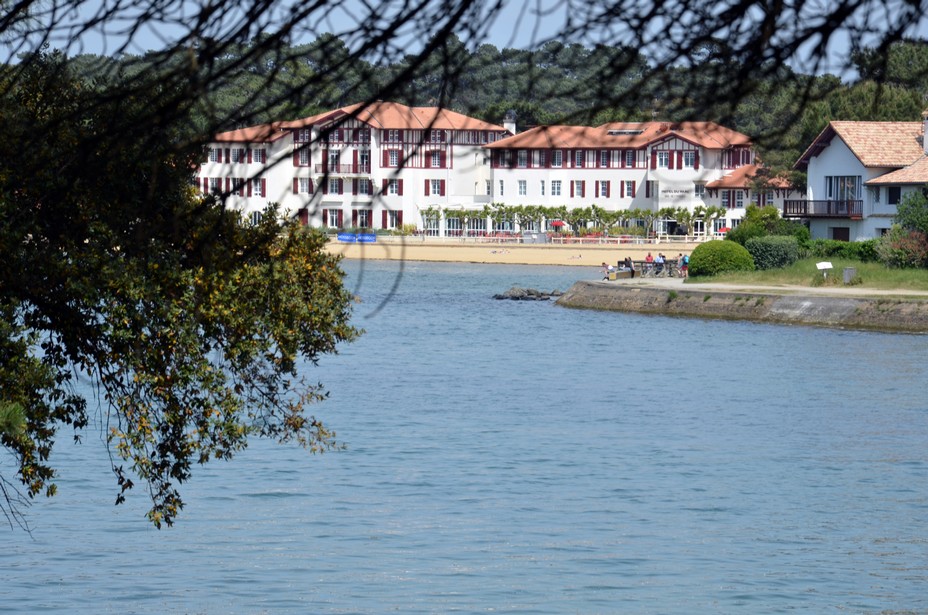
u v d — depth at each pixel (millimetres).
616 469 65375
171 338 34375
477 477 63250
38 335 32469
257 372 39438
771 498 58938
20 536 51312
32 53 9617
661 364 108250
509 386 95750
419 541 51531
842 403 86500
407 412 82250
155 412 35875
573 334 134500
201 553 49531
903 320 131125
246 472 63156
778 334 129625
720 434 75438
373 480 62125
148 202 9352
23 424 25859
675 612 42031
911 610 42531
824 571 47000
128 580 45594
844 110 194250
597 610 42562
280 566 47875
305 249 37688
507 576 46562
